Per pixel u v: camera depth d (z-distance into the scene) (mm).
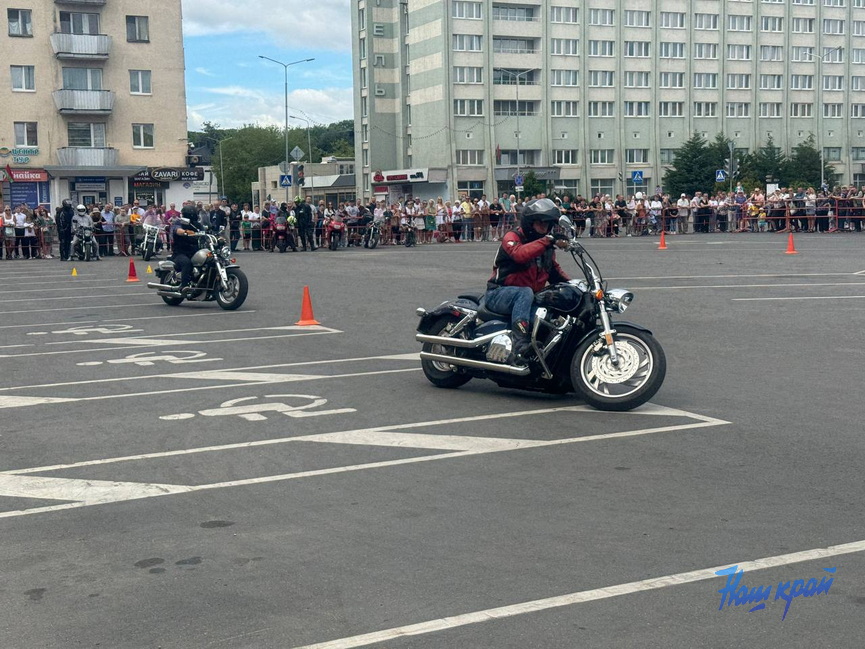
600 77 88188
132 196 55938
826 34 94625
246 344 12125
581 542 4797
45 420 7977
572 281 8117
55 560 4684
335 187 105812
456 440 7023
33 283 22094
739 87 92250
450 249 33469
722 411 7867
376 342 12086
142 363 10836
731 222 41531
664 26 89375
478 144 86062
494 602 4051
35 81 53438
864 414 7703
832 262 23203
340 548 4770
